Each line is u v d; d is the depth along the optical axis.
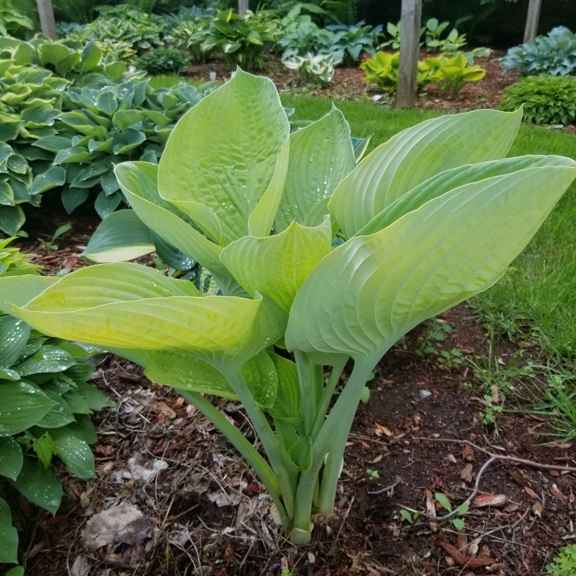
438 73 7.04
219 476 1.87
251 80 1.30
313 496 1.61
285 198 1.46
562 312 2.59
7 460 1.65
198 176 1.32
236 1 11.80
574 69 7.22
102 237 1.90
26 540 1.72
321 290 0.95
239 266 1.03
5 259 2.33
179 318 0.89
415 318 1.02
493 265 0.89
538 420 2.13
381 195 1.18
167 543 1.67
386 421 2.11
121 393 2.26
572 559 1.53
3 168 3.39
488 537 1.70
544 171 0.74
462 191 0.76
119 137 3.57
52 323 0.84
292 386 1.47
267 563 1.60
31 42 5.30
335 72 8.80
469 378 2.32
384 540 1.69
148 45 9.77
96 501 1.82
